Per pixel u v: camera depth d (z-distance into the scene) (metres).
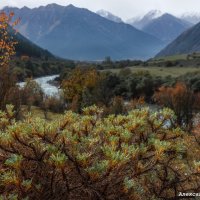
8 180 2.52
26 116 3.46
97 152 2.90
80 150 2.93
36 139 2.81
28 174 2.75
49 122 3.13
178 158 3.36
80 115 3.78
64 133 2.86
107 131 3.24
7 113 3.79
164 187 3.40
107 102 54.91
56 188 2.69
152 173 3.39
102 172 2.56
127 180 2.66
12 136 2.81
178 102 38.75
